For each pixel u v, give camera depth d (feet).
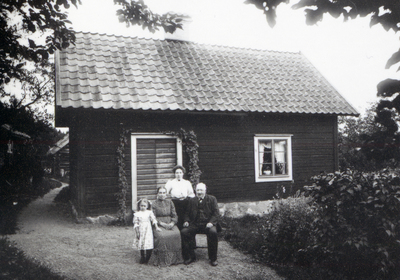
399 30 6.16
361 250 16.22
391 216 15.98
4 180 34.83
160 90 30.25
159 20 18.89
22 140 44.88
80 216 27.04
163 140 30.17
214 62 37.68
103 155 27.76
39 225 27.14
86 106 25.96
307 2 6.61
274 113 32.58
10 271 13.02
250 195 33.17
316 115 35.06
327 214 16.98
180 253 19.10
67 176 78.79
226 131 32.45
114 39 35.29
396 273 15.92
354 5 6.34
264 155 35.50
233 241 23.18
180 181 23.89
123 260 19.29
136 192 28.71
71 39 18.31
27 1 15.65
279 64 41.57
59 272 16.90
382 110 5.36
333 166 36.99
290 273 17.74
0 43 15.81
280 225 20.38
